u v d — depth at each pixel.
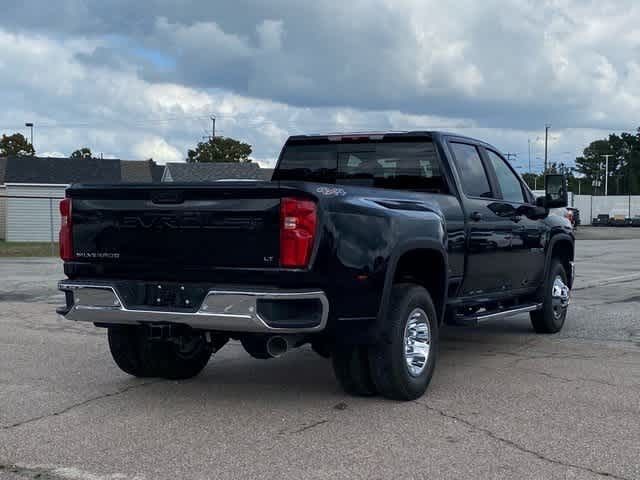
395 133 7.73
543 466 4.81
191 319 5.71
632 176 153.12
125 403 6.41
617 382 7.05
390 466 4.82
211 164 53.50
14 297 14.00
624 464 4.85
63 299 13.69
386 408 6.18
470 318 7.56
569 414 5.98
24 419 5.94
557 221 9.66
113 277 6.21
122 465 4.88
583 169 166.12
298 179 8.25
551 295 9.59
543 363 7.93
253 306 5.50
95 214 6.23
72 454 5.10
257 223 5.61
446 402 6.36
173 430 5.63
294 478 4.62
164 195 5.90
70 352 8.64
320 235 5.57
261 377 7.36
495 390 6.76
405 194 6.62
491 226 7.87
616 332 9.89
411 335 6.41
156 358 7.02
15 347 8.95
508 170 8.76
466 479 4.59
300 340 6.00
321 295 5.59
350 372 6.35
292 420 5.86
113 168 47.81
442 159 7.50
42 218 45.66
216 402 6.43
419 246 6.34
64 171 46.38
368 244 5.87
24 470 4.80
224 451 5.14
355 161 7.96
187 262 5.86
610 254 27.67
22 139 85.19
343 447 5.20
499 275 8.19
